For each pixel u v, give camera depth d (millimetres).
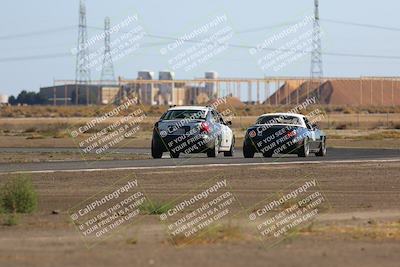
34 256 47750
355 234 57125
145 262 45875
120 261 46125
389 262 46750
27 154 142125
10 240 54688
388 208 71938
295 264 45781
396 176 96812
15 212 67750
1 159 127812
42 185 87188
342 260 47156
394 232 57906
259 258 47500
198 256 48000
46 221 64438
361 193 82250
